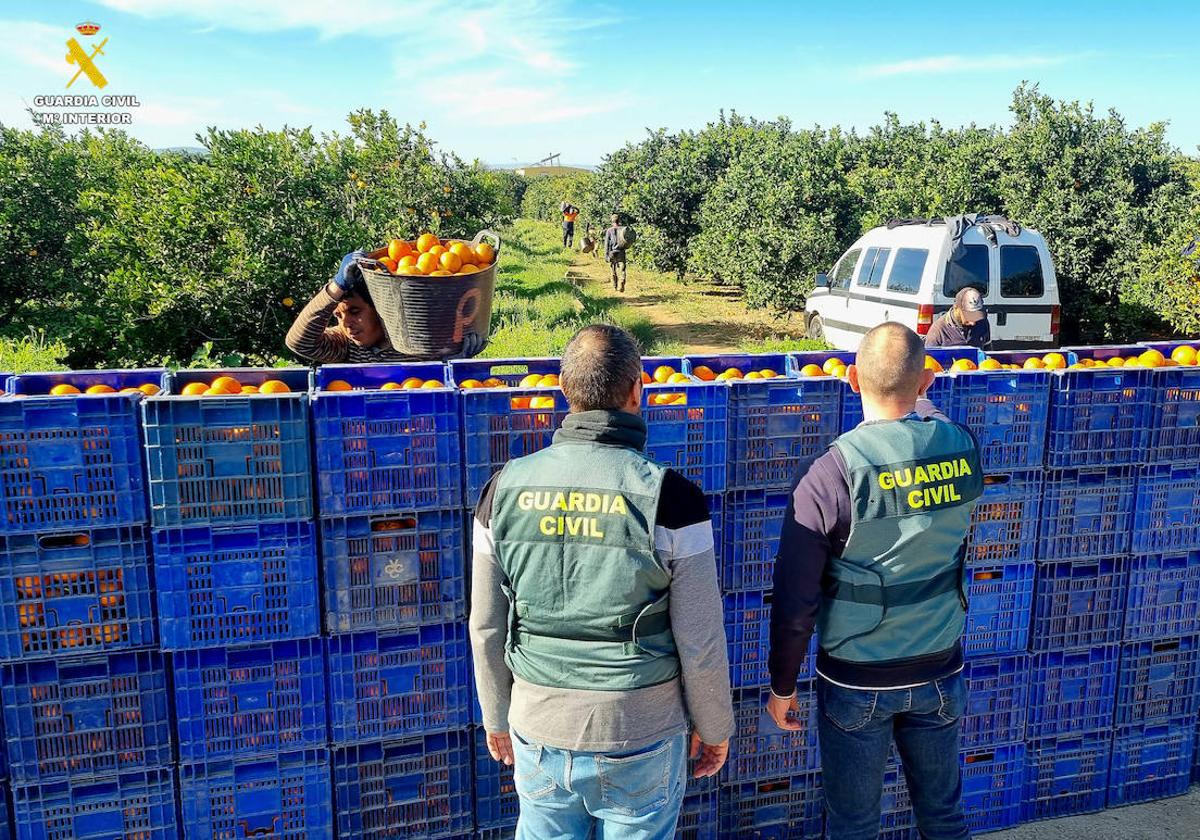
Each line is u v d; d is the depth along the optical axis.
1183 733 4.01
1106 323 14.08
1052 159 14.80
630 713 2.27
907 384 2.70
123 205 9.84
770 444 3.32
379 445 2.96
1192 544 3.78
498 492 2.35
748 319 19.20
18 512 2.73
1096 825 3.85
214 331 9.94
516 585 2.32
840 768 2.84
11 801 2.93
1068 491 3.58
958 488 2.67
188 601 2.88
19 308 12.11
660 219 27.02
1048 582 3.65
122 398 2.75
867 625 2.67
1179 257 12.58
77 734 2.91
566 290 21.61
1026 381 3.47
